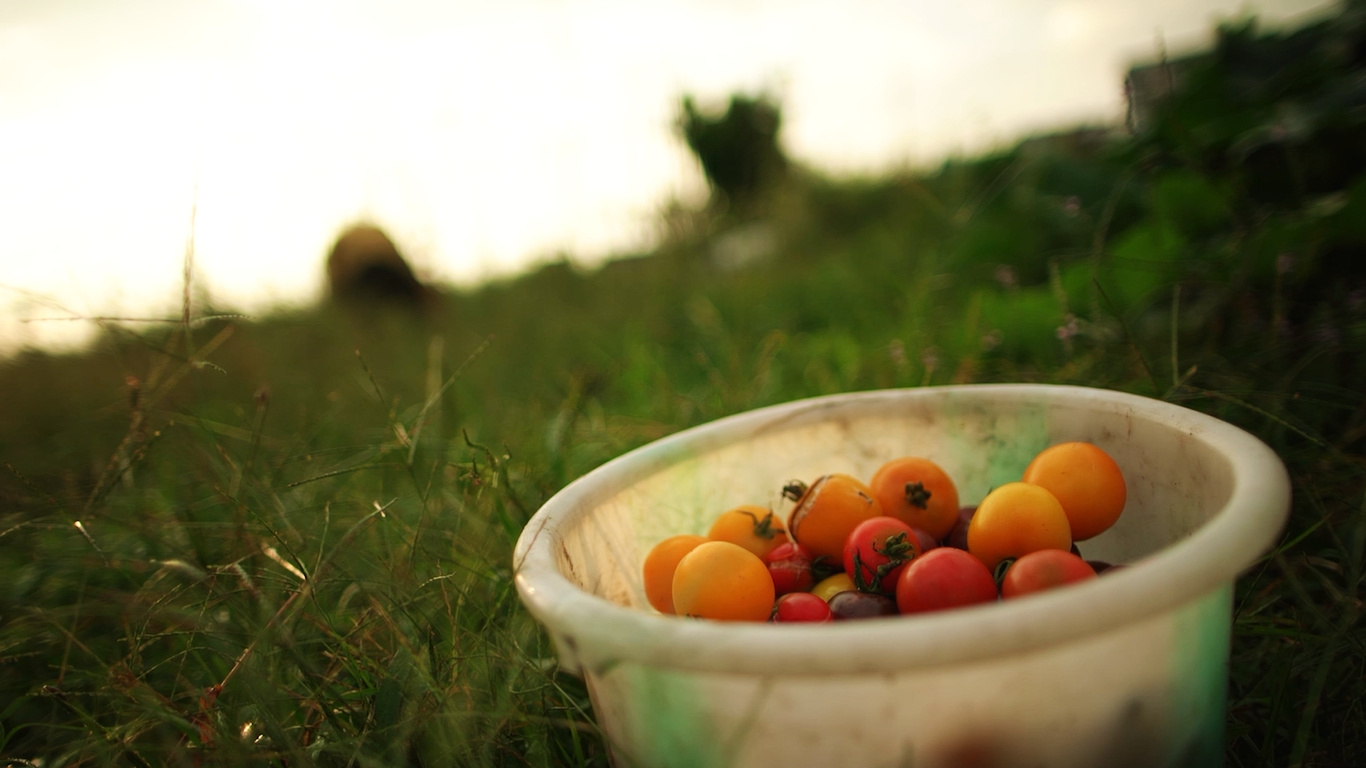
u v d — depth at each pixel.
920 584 0.32
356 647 0.40
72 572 0.51
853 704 0.25
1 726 0.40
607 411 0.73
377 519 0.44
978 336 0.67
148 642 0.40
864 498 0.38
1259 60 0.83
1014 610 0.24
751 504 0.43
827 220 1.55
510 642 0.37
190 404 0.75
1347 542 0.40
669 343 1.00
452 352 0.95
